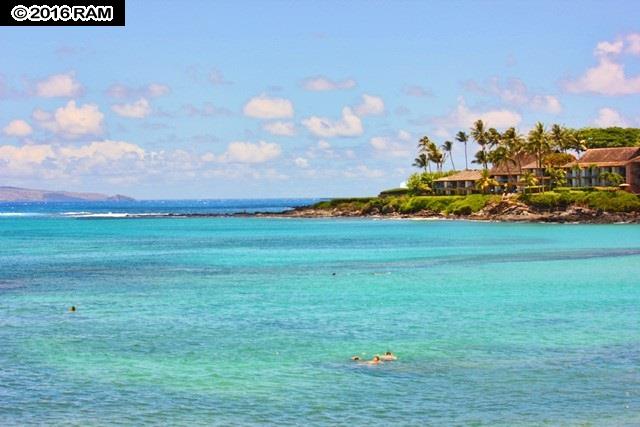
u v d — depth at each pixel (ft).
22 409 95.04
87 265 289.33
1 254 348.59
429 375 110.11
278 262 297.33
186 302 183.93
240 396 100.42
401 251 345.31
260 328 147.74
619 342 130.93
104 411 94.27
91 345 132.26
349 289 206.39
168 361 119.85
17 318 161.27
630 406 95.09
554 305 173.58
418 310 167.84
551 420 90.17
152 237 489.67
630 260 283.38
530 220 605.73
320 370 113.60
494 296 189.26
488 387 103.65
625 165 653.71
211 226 652.07
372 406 95.81
